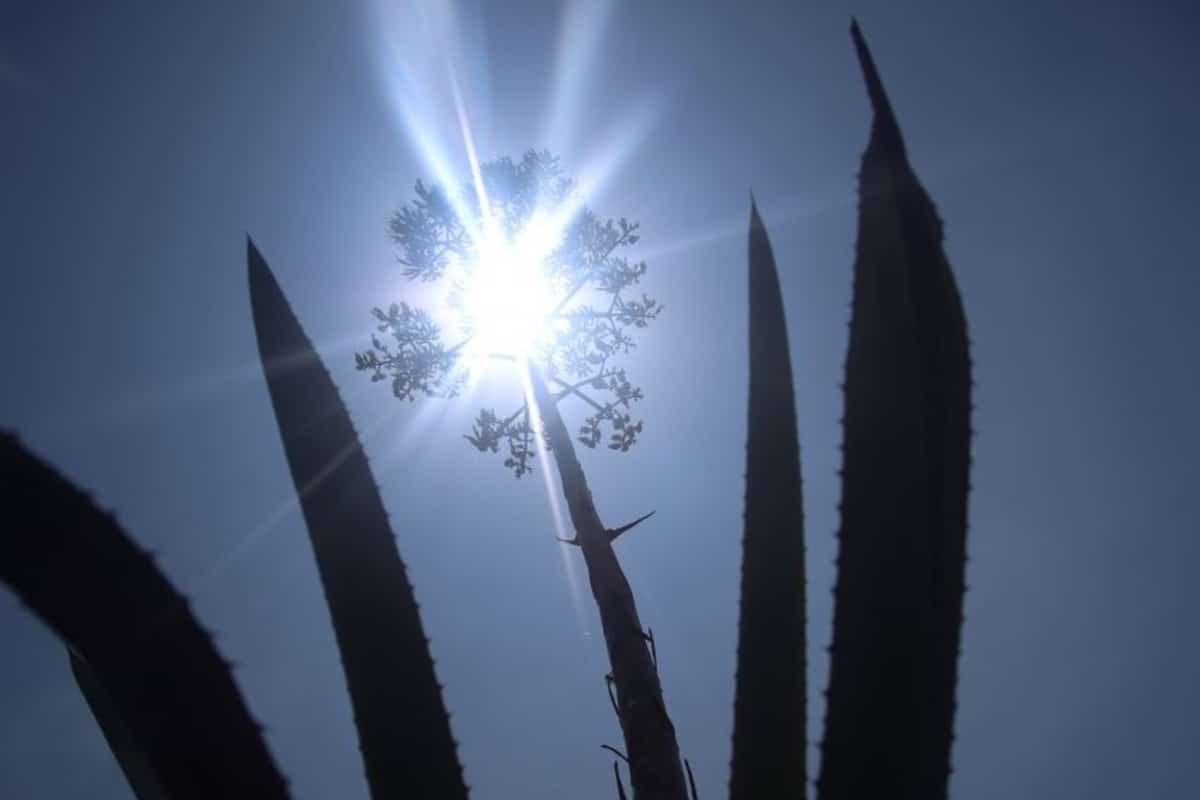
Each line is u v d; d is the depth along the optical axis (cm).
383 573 187
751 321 204
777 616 191
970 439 181
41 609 158
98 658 159
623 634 470
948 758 172
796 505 195
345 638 184
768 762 186
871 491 179
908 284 182
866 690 175
